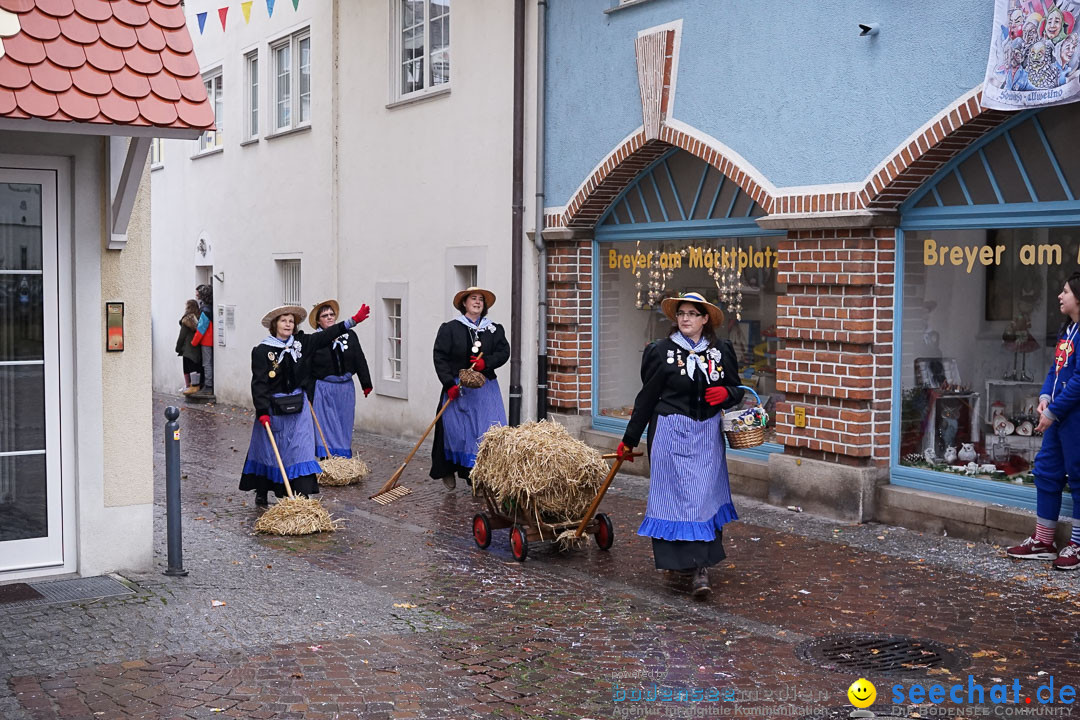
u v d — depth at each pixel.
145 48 6.57
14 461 7.09
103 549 7.37
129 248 7.33
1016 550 7.86
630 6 11.29
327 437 11.99
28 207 6.98
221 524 9.54
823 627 6.46
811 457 9.68
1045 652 5.97
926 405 9.09
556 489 8.00
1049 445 7.66
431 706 5.22
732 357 7.26
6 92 6.09
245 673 5.57
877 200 8.95
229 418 18.03
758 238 10.41
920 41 8.55
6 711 5.01
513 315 12.92
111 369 7.32
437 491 11.18
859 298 9.12
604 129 11.73
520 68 12.72
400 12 15.38
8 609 6.57
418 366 14.98
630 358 12.07
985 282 8.60
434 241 14.55
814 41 9.40
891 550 8.29
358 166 16.23
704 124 10.50
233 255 20.08
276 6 18.27
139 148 6.64
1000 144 8.42
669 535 7.05
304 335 10.02
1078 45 7.39
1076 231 7.96
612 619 6.66
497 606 6.95
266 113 18.73
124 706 5.10
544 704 5.28
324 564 8.05
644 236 11.79
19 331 7.03
